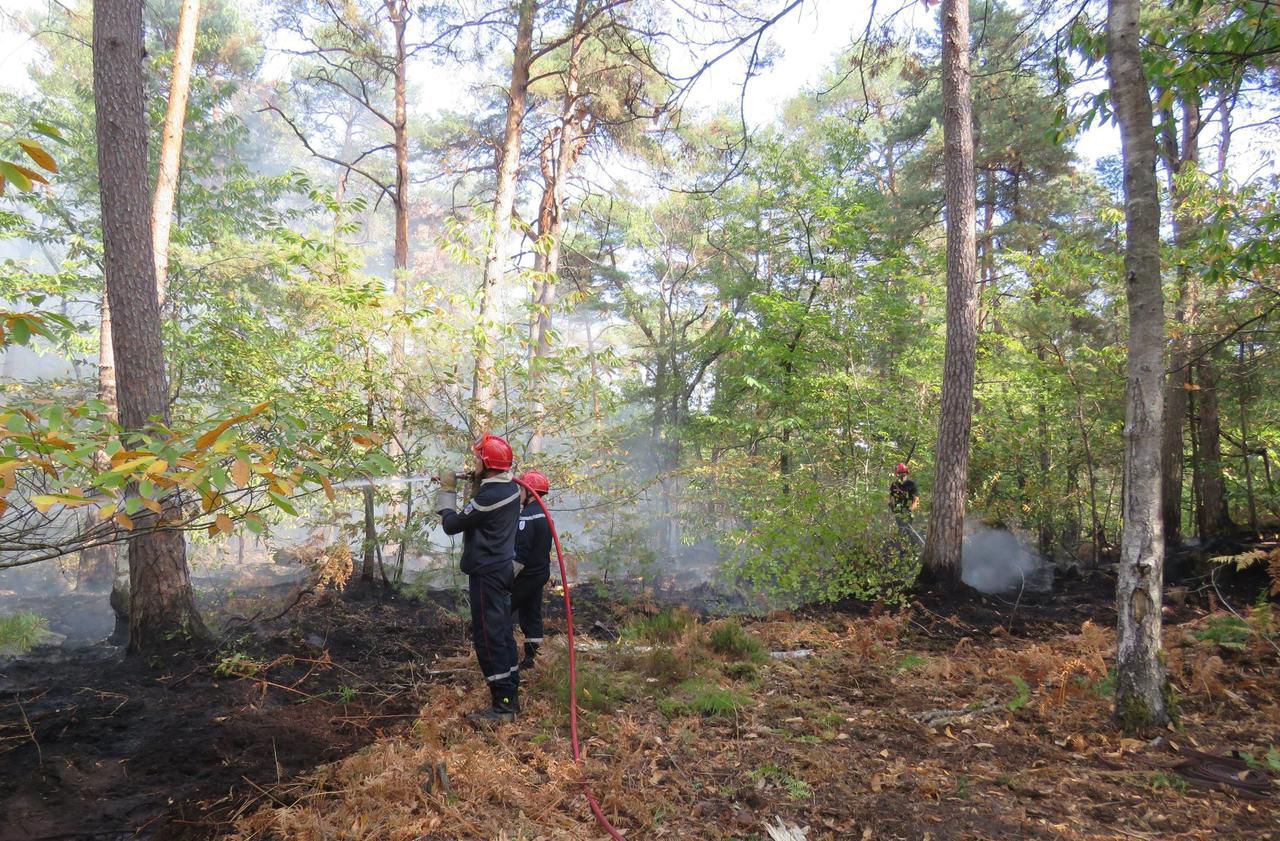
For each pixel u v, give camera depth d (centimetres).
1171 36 665
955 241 926
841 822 352
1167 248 1042
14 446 269
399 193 1523
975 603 885
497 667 472
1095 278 1209
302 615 731
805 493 947
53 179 1173
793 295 1408
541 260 1873
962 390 921
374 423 780
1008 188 1909
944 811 359
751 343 1292
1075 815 355
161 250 925
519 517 521
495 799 367
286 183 1273
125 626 714
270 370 758
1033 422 1328
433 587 919
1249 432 1334
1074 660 532
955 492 920
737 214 1520
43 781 374
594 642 693
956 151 926
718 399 1562
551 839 334
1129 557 458
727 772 405
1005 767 412
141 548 588
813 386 1222
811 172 1328
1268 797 368
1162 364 455
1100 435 1341
